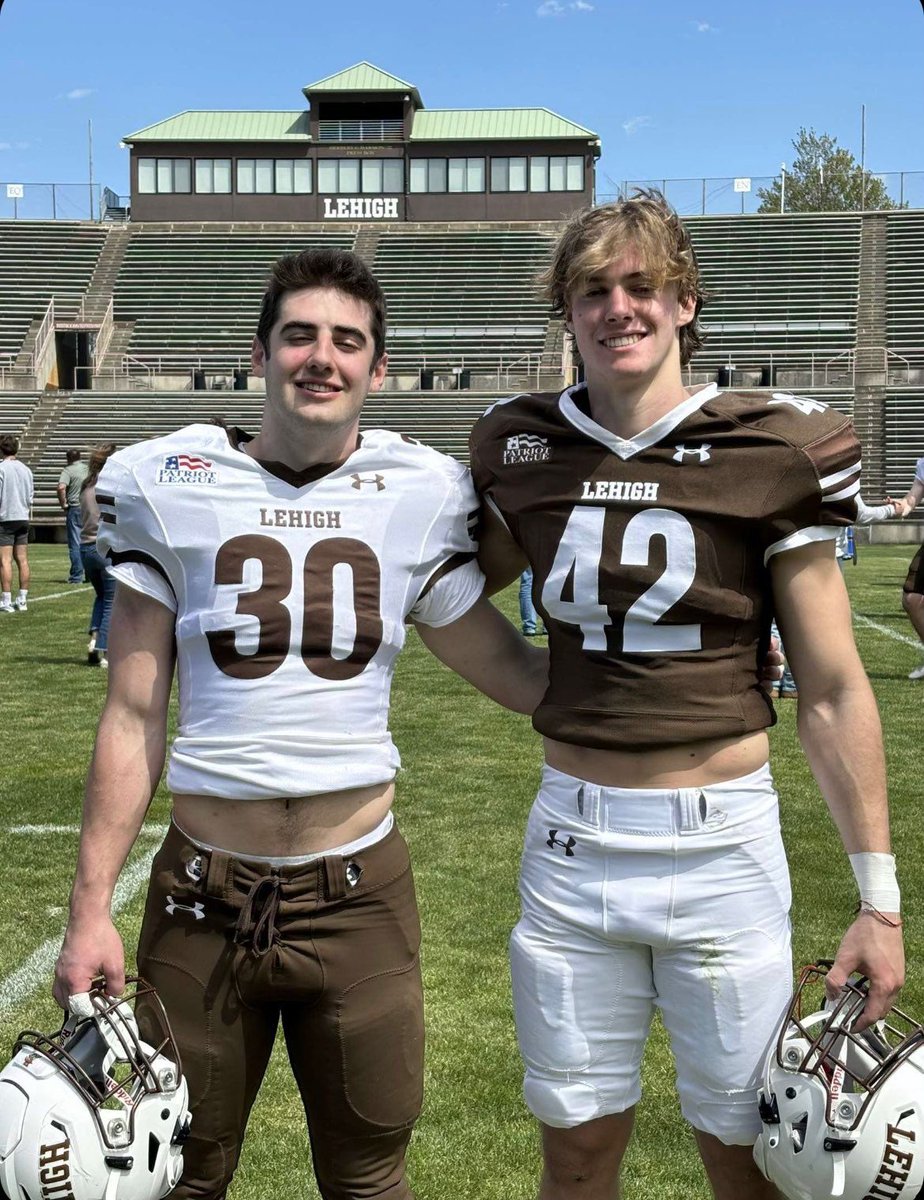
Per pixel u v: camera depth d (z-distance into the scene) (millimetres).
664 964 2229
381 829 2266
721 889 2174
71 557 16875
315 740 2180
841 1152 1981
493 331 33906
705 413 2164
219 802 2186
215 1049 2182
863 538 26875
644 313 2135
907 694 8836
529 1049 2277
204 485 2205
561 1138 2297
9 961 4059
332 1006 2209
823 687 2203
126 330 34281
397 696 9086
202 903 2182
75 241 37125
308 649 2184
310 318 2139
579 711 2213
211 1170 2234
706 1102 2213
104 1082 2041
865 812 2150
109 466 2254
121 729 2215
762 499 2131
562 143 38406
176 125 39125
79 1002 2064
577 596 2195
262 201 39156
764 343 33125
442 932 4348
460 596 2389
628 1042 2271
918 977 3904
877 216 36062
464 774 6656
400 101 38812
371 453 2283
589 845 2211
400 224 38156
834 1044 2061
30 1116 1946
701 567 2148
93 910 2137
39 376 31766
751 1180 2273
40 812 5836
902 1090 1982
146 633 2232
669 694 2162
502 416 2377
